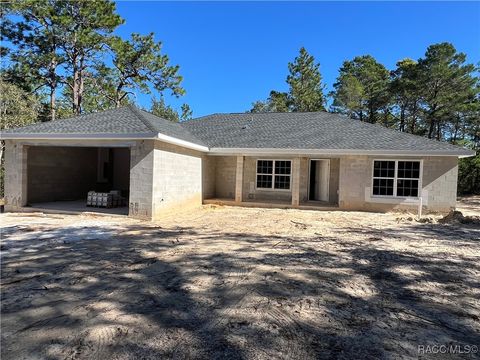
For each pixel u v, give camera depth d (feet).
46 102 96.12
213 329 12.23
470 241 28.40
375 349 11.00
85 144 39.17
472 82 107.24
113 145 38.17
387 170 47.37
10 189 42.29
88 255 22.17
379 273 19.26
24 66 75.66
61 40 78.43
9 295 15.20
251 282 17.37
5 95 67.46
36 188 47.21
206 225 35.06
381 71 141.79
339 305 14.60
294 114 68.13
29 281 17.07
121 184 62.28
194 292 15.89
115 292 15.75
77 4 79.00
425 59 114.11
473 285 17.46
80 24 81.00
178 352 10.62
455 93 107.96
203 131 61.87
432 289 16.78
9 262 20.35
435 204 45.68
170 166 41.16
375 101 130.00
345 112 135.64
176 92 97.55
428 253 24.09
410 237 29.99
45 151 48.39
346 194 48.78
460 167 88.53
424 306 14.64
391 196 47.09
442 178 45.34
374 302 14.99
